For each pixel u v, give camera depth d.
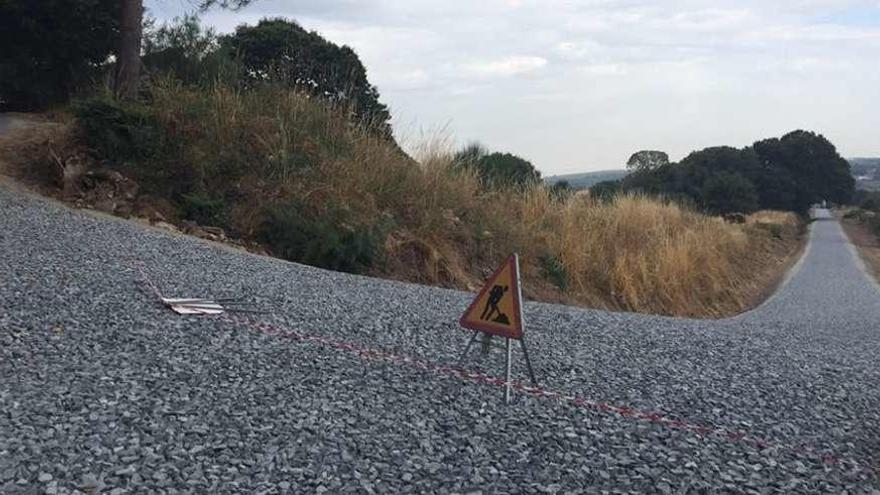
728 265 27.12
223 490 4.21
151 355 6.31
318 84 19.45
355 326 8.20
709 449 5.48
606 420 5.93
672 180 73.50
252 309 8.37
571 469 4.91
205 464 4.48
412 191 16.25
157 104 15.52
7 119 17.36
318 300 9.39
